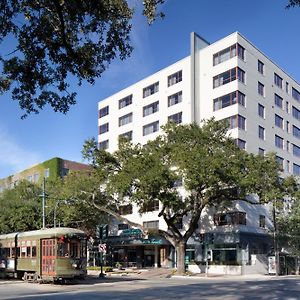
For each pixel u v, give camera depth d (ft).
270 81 222.69
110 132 262.88
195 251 199.21
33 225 190.90
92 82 43.93
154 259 216.13
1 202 196.24
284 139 227.61
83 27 40.96
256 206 195.72
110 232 234.17
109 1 40.06
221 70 205.87
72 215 185.98
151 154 143.64
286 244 178.81
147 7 41.11
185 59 220.43
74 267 105.81
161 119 229.04
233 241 185.68
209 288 88.63
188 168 132.26
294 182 147.33
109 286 98.43
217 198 151.12
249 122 202.39
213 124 147.23
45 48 41.11
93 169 162.71
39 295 76.38
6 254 124.16
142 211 155.53
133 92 250.37
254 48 212.64
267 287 89.86
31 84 42.01
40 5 39.27
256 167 139.95
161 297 69.41
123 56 43.29
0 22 38.58
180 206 149.18
